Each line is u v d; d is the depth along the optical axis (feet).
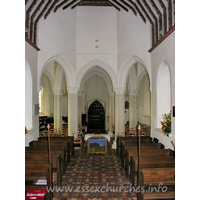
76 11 43.45
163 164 19.21
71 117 43.65
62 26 38.68
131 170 21.09
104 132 70.49
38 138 31.94
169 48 24.40
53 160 21.39
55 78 54.39
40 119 64.90
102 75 62.85
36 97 32.32
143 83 66.95
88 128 77.10
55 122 55.11
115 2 39.01
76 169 27.73
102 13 43.65
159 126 30.27
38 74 32.96
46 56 34.37
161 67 28.50
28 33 29.40
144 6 30.96
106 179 24.11
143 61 34.86
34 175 18.15
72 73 42.73
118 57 42.70
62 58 39.19
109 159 32.63
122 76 42.60
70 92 43.32
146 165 19.22
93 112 77.77
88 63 43.16
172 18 24.57
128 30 39.09
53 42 35.99
